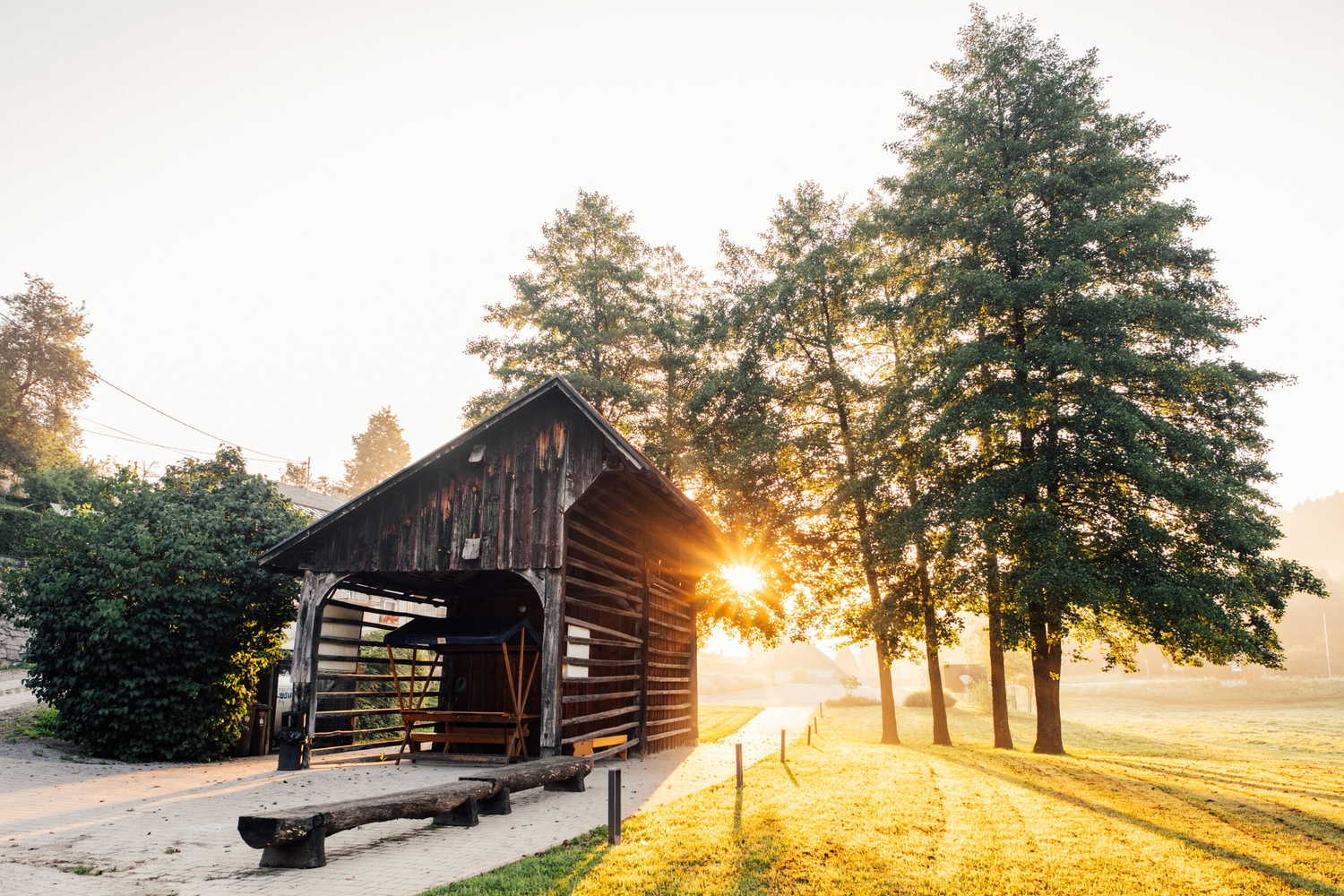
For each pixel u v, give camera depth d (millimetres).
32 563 15367
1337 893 7223
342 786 12086
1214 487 19406
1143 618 20234
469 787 9281
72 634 14820
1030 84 24312
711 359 30688
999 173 23344
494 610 18562
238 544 16828
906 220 24594
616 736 16812
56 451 47250
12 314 48312
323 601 15672
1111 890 6980
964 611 24703
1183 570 20047
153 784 12086
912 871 7305
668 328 30766
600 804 10906
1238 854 8656
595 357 31234
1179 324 21203
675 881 6754
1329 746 29344
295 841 7156
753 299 28000
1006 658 55281
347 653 16562
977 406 21094
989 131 24812
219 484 18453
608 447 14820
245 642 16484
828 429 27672
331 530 16016
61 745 15312
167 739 14867
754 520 26828
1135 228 22016
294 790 11594
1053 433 22047
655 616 20359
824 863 7504
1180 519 21125
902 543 22672
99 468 45688
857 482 24766
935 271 24062
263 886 6512
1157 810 11508
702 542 20688
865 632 27016
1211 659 20203
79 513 15930
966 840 8875
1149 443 20797
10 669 27844
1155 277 23094
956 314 22312
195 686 14977
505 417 15344
